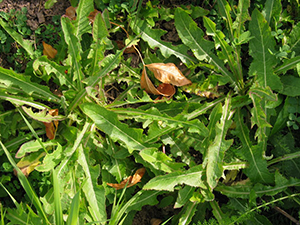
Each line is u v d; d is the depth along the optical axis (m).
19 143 0.37
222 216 0.38
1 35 0.39
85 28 0.37
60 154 0.34
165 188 0.36
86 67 0.39
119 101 0.38
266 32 0.38
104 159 0.39
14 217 0.35
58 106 0.39
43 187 0.38
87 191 0.36
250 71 0.39
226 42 0.38
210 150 0.37
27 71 0.38
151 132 0.37
